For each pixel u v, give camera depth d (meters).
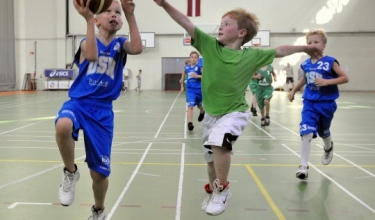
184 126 9.83
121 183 4.60
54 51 29.25
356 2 27.84
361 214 3.62
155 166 5.50
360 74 28.23
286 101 18.72
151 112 13.21
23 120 10.66
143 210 3.67
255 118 11.80
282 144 7.38
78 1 2.76
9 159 5.86
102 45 3.00
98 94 2.96
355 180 4.85
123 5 3.00
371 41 27.97
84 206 3.75
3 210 3.62
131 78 29.50
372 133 8.80
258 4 28.20
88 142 2.87
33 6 28.97
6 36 27.48
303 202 3.98
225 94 3.14
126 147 6.98
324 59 4.90
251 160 5.98
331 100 4.92
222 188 3.04
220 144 2.98
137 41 2.99
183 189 4.37
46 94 23.42
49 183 4.55
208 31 27.88
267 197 4.14
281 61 28.47
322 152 6.63
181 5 28.09
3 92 25.55
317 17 28.12
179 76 29.16
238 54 3.13
